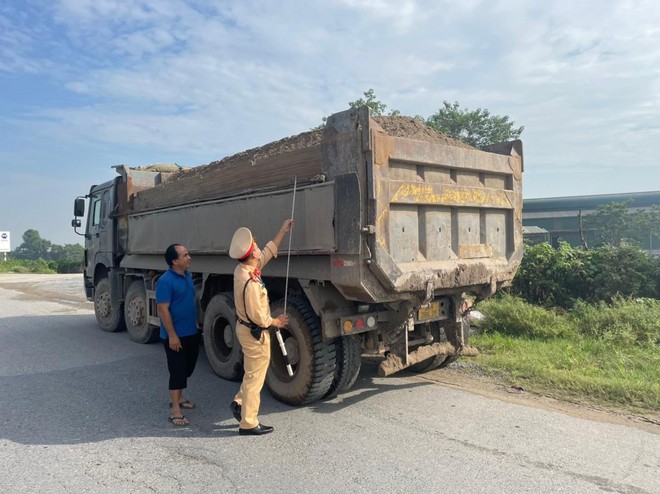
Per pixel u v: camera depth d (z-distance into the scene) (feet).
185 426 15.49
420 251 16.70
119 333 32.19
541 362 21.58
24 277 100.99
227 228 20.43
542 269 33.14
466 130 75.61
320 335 16.72
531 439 13.99
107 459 13.07
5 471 12.43
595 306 29.25
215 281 22.53
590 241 71.92
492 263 19.02
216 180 21.56
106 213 32.32
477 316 28.73
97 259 33.78
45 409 17.12
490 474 11.88
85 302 52.01
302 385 16.85
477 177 18.85
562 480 11.55
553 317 27.02
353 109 15.15
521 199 20.79
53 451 13.62
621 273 30.81
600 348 22.95
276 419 16.06
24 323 36.81
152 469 12.46
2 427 15.43
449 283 16.96
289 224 16.21
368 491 11.15
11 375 21.62
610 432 14.47
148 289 27.43
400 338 16.98
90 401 18.01
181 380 15.89
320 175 15.92
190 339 16.20
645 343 23.43
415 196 16.08
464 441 13.92
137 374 21.75
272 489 11.34
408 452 13.23
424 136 19.52
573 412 16.21
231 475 12.07
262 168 18.76
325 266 16.12
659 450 13.21
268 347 14.94
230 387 19.97
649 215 68.33
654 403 16.60
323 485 11.47
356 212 14.83
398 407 16.97
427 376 20.71
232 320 20.17
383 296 15.38
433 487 11.28
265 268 18.43
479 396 17.98
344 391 18.43
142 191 28.22
